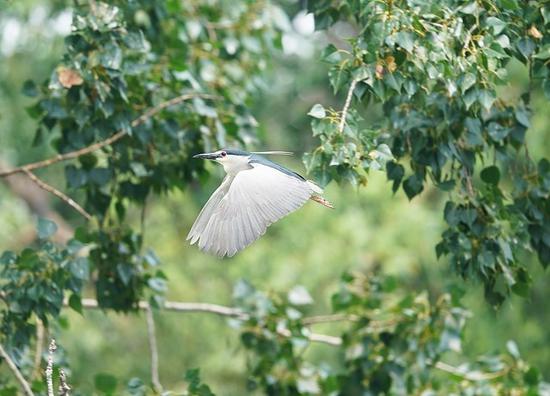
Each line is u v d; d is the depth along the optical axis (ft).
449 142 34.19
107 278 41.11
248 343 44.50
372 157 30.66
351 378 43.75
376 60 31.07
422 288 76.69
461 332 42.88
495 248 34.73
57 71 36.70
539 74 33.12
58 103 39.19
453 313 42.52
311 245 76.48
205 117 42.27
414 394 43.83
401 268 73.72
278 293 46.21
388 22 30.66
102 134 38.78
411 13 30.86
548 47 32.24
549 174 35.81
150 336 42.96
